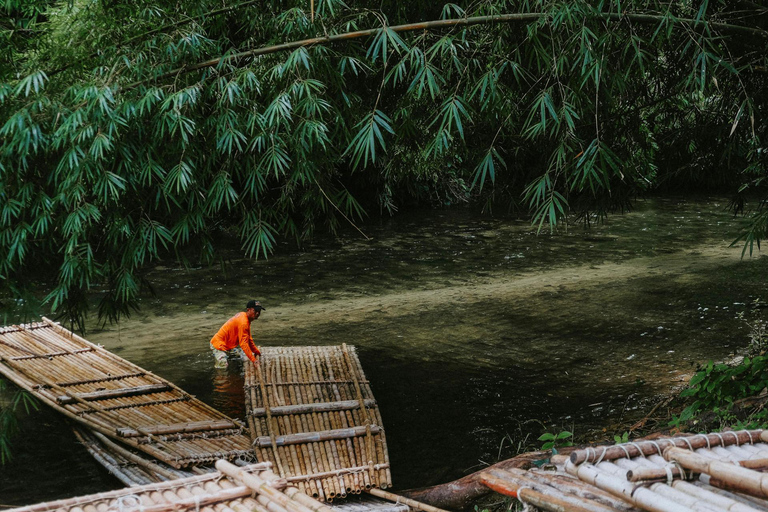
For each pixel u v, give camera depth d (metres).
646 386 8.12
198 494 2.88
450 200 23.81
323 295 13.08
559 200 4.11
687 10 4.59
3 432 7.16
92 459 6.62
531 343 9.99
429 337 10.42
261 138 4.24
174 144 4.41
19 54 4.55
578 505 2.56
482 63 4.72
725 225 19.20
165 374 9.01
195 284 13.88
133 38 4.35
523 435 7.16
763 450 2.66
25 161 3.96
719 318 10.66
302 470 5.81
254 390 7.14
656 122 6.84
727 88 5.71
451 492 5.67
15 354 8.89
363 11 4.48
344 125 4.57
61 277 4.63
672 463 2.41
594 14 3.90
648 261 15.09
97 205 4.50
